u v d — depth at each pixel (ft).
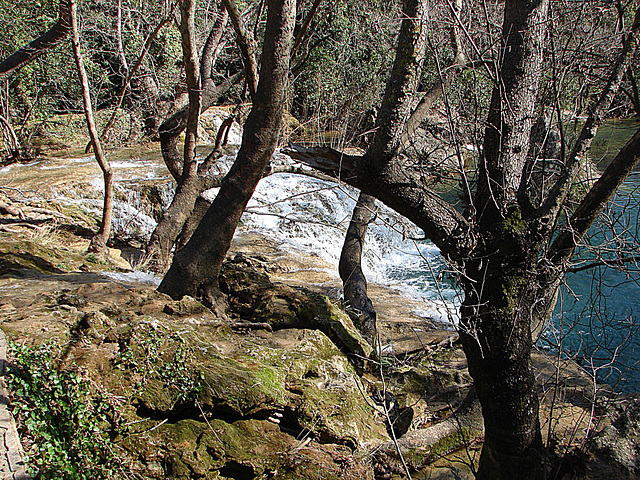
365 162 13.65
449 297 29.25
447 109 12.52
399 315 25.88
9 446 10.70
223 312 18.61
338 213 42.73
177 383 13.70
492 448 13.41
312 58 41.24
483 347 12.84
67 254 26.22
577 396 16.83
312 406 14.42
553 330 15.38
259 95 17.03
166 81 47.80
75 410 12.55
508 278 12.65
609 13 15.83
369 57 43.24
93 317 14.73
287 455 13.73
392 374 18.79
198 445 13.26
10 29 44.27
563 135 13.30
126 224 37.42
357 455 14.61
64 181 39.83
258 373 14.32
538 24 12.57
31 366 12.68
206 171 28.94
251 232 38.55
